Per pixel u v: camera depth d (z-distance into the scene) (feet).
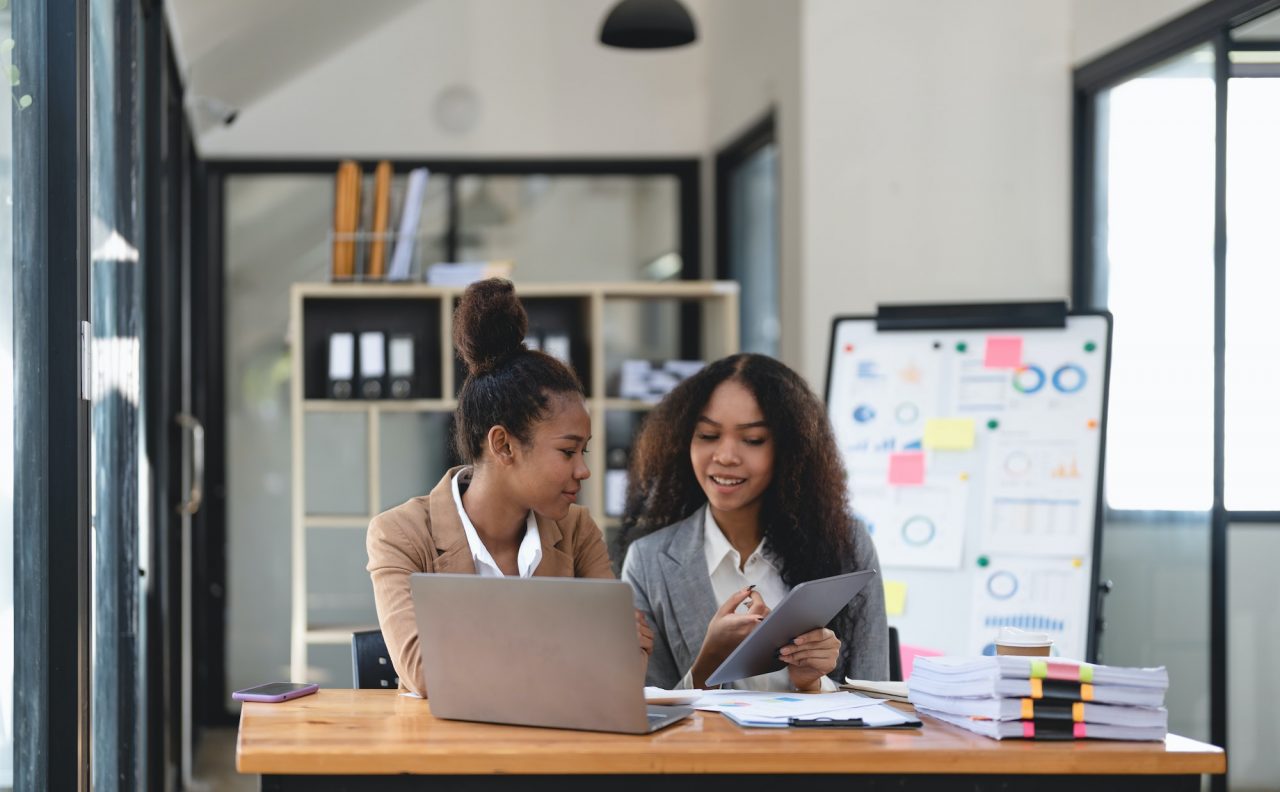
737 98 20.59
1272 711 14.29
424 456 17.56
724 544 9.08
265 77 20.08
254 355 21.70
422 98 21.84
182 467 17.34
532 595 6.54
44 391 7.85
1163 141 15.75
